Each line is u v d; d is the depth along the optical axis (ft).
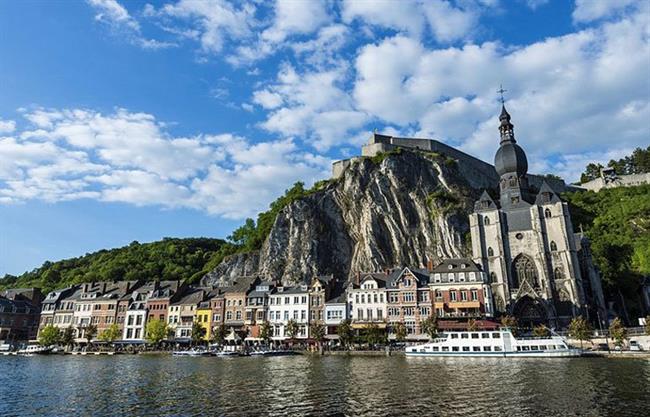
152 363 220.02
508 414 92.38
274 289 347.56
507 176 397.80
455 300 295.48
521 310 331.57
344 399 110.01
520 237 355.15
